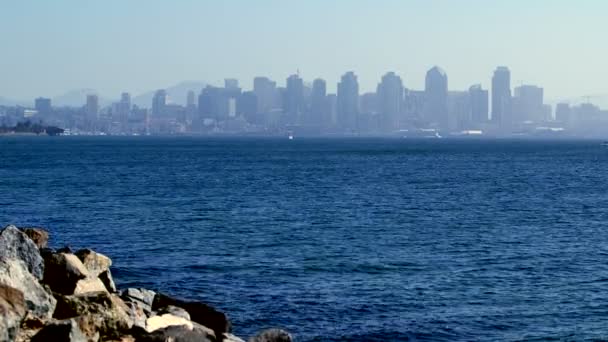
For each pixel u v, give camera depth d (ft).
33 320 88.43
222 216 282.77
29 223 259.19
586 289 159.43
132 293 110.93
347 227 254.88
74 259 109.91
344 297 148.97
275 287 157.38
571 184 476.95
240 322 131.03
